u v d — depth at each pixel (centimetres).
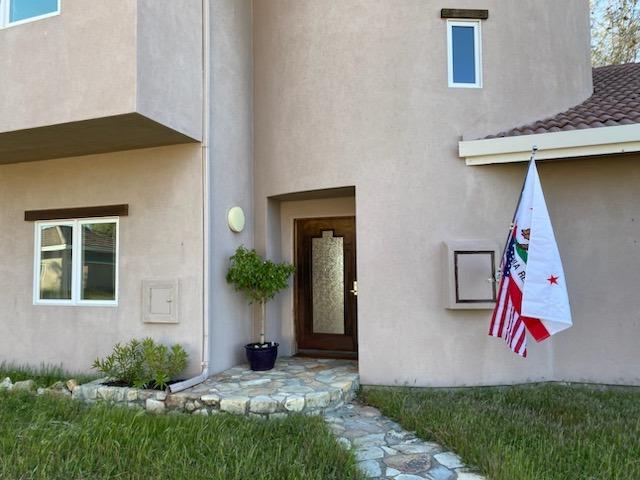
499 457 439
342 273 902
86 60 592
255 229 848
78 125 612
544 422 540
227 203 772
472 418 541
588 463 433
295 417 548
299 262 921
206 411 588
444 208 711
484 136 723
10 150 735
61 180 789
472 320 702
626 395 657
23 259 811
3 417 555
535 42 767
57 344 777
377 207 720
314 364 801
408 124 720
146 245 730
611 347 704
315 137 770
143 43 585
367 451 488
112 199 755
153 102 601
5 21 645
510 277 630
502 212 716
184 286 705
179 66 661
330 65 765
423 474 436
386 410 604
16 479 414
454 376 696
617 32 1823
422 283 705
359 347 716
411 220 711
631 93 840
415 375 698
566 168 723
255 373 729
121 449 468
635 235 701
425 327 701
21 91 623
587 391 671
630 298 700
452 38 748
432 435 516
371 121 732
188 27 686
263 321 790
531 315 588
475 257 684
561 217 723
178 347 674
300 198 865
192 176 711
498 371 701
